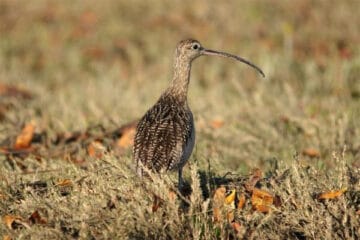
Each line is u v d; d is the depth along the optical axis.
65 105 24.88
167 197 13.84
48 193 14.93
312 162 18.62
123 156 17.89
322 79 27.42
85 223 13.59
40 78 33.97
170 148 15.08
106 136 20.92
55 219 13.99
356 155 19.25
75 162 18.27
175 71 17.61
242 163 19.48
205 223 13.61
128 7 41.47
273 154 19.59
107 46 37.44
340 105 23.73
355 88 25.78
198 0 41.09
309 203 13.99
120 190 14.36
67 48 37.38
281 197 14.36
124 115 23.86
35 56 36.97
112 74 32.62
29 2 43.09
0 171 16.78
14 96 26.67
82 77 33.88
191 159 18.17
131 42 37.78
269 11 38.66
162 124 15.47
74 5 42.22
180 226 13.64
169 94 17.20
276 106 24.05
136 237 13.49
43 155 19.50
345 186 14.52
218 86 28.64
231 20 38.09
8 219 14.16
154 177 14.08
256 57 32.75
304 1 39.31
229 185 15.16
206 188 15.27
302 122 21.77
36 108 25.23
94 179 15.01
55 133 21.77
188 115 16.28
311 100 24.89
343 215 13.92
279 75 28.89
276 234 13.70
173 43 36.94
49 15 41.28
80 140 20.59
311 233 13.76
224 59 33.62
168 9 40.78
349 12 37.44
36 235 13.60
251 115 23.16
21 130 22.12
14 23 40.72
